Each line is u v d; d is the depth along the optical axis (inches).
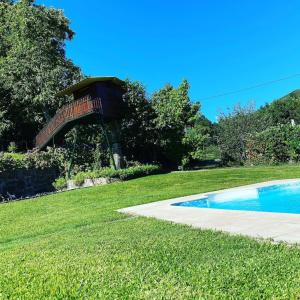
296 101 2303.2
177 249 279.9
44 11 1621.6
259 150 1213.7
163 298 185.3
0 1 1819.6
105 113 1149.1
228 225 352.5
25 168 1207.6
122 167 1243.2
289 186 705.0
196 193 671.8
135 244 313.3
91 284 220.2
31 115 1544.0
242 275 203.5
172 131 1337.4
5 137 1551.4
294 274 196.5
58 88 1466.5
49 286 225.6
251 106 1429.6
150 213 488.4
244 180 824.9
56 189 1211.2
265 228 319.9
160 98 1369.3
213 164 1432.1
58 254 315.0
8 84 1487.5
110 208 592.7
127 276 227.6
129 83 1318.9
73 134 1374.3
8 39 1624.0
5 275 264.2
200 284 198.2
